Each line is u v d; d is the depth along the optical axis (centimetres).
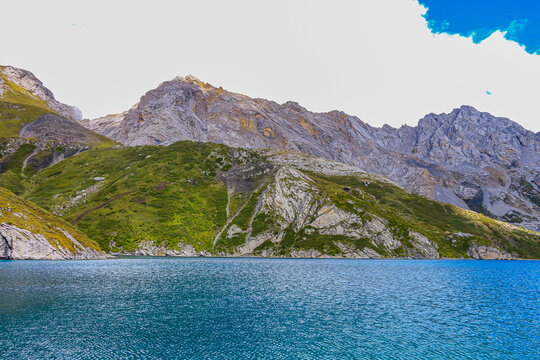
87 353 3669
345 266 14362
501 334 4650
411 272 12481
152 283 8225
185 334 4356
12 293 6456
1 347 3784
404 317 5466
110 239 17188
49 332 4303
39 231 13075
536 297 7619
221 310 5666
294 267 13300
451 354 3884
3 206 13175
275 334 4434
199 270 11331
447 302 6806
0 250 11950
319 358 3672
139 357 3603
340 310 5850
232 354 3738
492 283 9944
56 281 7969
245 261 15925
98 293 6769
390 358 3712
